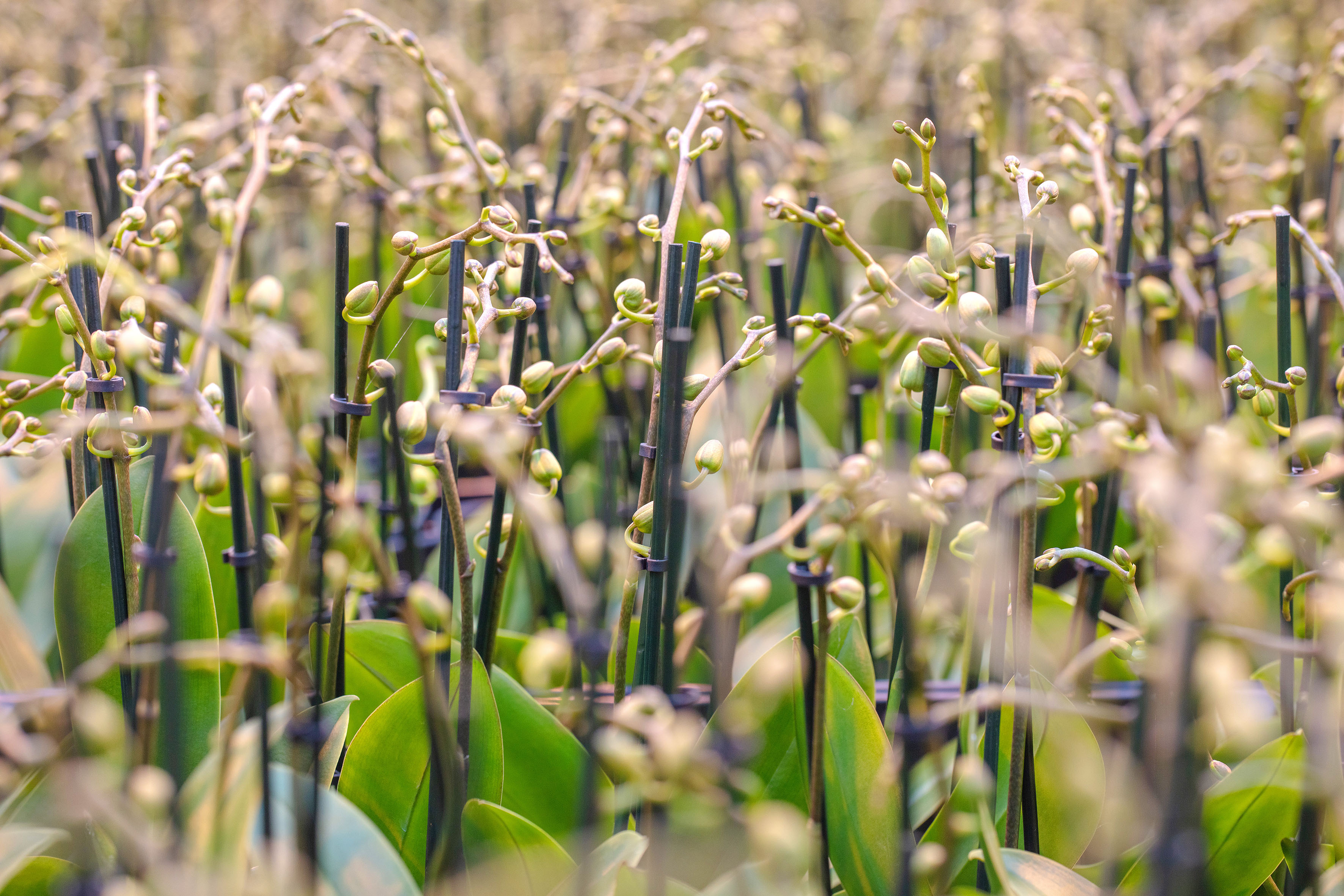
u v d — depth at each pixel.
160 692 1.24
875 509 1.23
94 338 1.28
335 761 1.32
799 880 1.26
